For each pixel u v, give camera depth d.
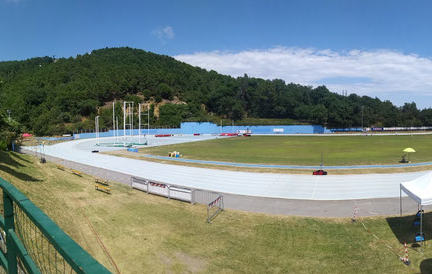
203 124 127.00
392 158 45.09
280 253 14.54
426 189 16.55
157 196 24.52
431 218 18.64
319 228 17.58
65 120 113.69
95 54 192.50
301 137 100.56
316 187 28.08
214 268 13.17
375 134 114.25
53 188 23.25
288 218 19.34
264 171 36.22
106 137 101.62
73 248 2.19
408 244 15.38
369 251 14.70
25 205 2.87
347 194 25.41
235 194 25.88
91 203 21.39
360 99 156.75
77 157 49.56
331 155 50.19
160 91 147.75
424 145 64.94
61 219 16.86
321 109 131.38
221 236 16.48
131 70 155.50
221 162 43.56
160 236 16.41
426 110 141.75
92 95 132.25
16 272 3.51
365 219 18.97
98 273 1.88
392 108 155.25
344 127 135.25
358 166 38.47
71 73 149.50
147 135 114.19
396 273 12.82
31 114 113.00
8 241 3.47
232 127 129.50
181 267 13.26
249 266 13.36
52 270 9.27
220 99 145.25
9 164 26.17
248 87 152.25
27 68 169.00
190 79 170.88
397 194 25.11
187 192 22.91
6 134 42.50
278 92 156.12
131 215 19.55
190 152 56.94
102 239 15.71
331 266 13.36
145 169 38.22
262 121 138.00
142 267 13.20
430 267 13.21
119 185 28.20
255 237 16.36
